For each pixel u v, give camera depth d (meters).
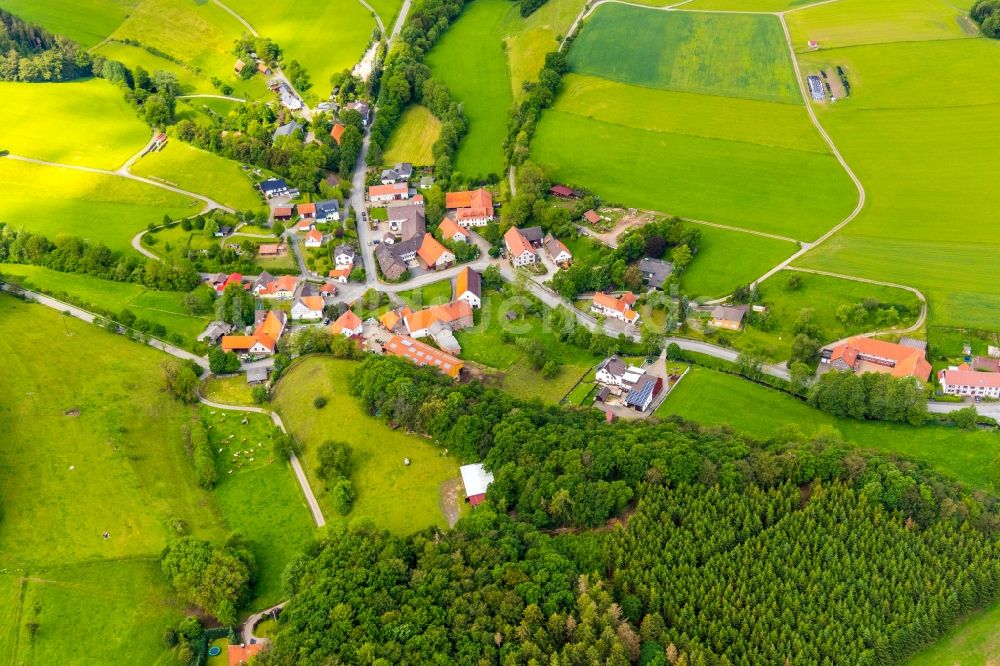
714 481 156.00
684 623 131.75
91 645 140.00
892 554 142.12
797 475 158.00
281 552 161.12
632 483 158.88
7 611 144.75
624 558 142.75
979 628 137.12
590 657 123.06
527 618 129.88
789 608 134.62
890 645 130.75
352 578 141.25
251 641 141.38
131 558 155.62
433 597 137.12
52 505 166.88
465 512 163.62
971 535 145.38
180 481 178.75
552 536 153.25
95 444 183.50
